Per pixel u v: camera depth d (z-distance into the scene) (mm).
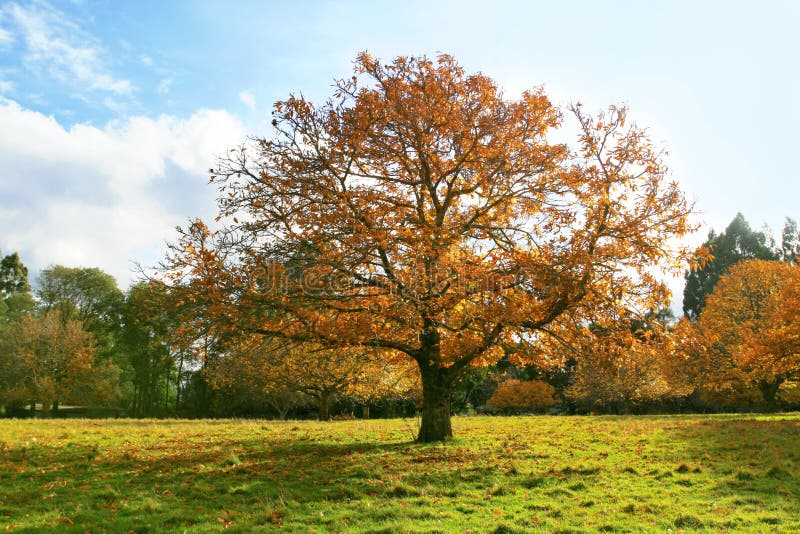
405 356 17578
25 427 18375
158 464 11922
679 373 40438
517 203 15984
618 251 13617
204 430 19000
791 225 60406
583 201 14555
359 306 14430
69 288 57031
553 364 16625
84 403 47781
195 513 8281
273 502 8828
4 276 67188
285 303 13289
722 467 11344
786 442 14484
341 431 18922
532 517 7984
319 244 13961
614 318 14398
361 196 14594
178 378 56125
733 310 39625
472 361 16406
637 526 7547
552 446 14547
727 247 60469
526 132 15297
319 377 33594
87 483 10078
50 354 45938
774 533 7105
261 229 14180
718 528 7426
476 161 14766
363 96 14773
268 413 53344
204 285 13086
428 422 15820
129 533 7359
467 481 10336
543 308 14070
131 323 48094
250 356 30969
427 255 13555
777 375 35812
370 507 8531
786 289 27641
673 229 13914
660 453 13172
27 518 7875
